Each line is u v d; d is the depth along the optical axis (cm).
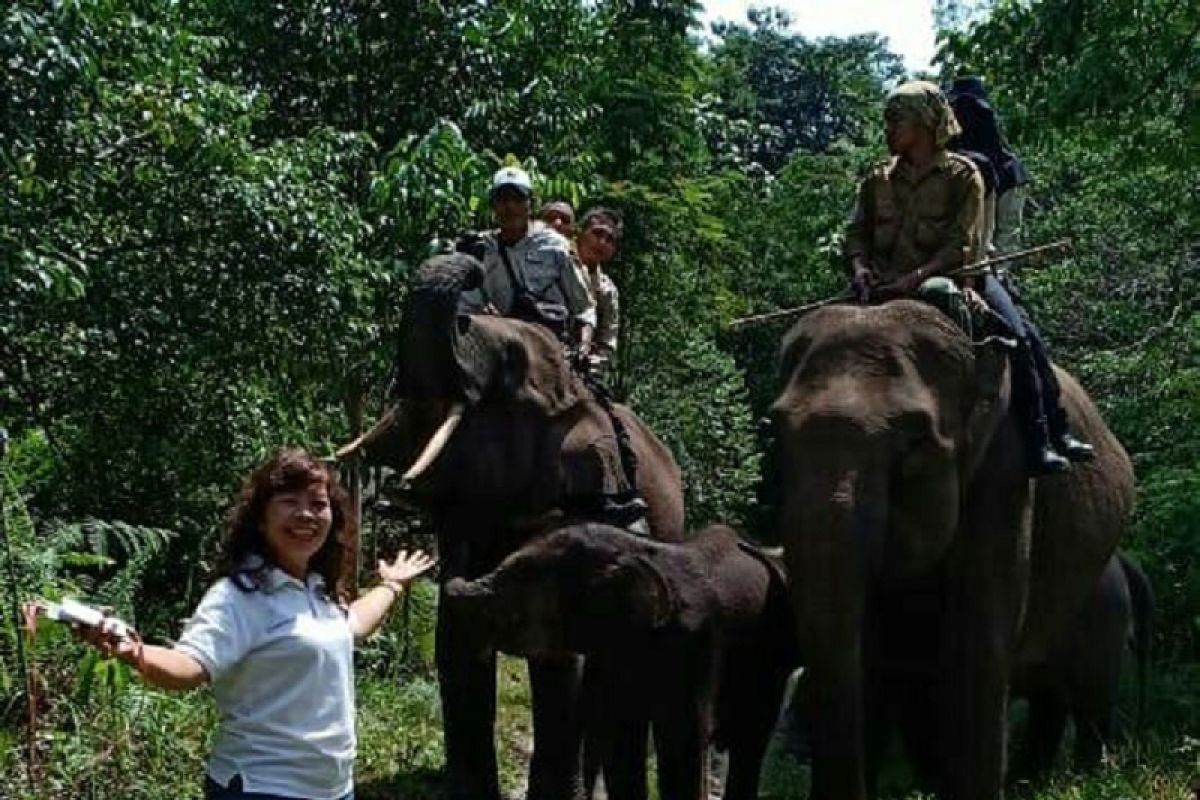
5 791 658
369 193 1171
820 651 576
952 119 686
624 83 1873
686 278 2142
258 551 416
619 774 649
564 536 653
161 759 729
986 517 642
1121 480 815
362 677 1062
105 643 380
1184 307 1466
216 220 956
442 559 737
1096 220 1537
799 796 907
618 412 823
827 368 616
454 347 702
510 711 1080
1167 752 810
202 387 1058
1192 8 1178
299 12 1197
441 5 1211
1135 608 953
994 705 639
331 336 1009
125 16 889
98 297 930
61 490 1059
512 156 1084
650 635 644
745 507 2508
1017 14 1228
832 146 3362
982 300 664
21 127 774
